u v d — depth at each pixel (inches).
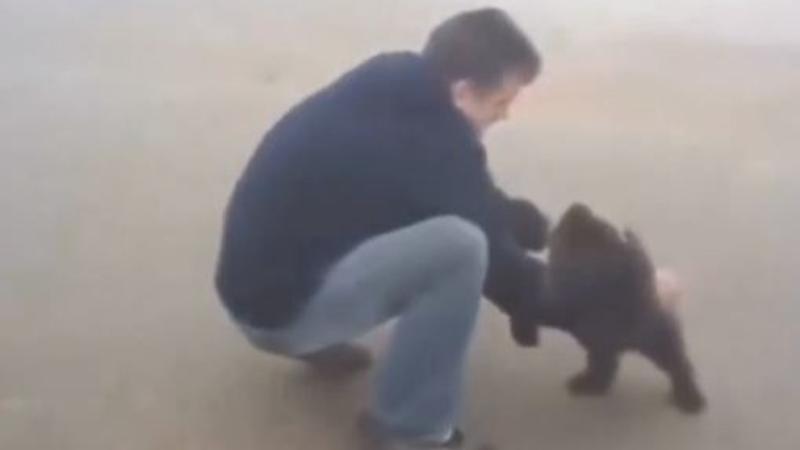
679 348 130.6
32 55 195.0
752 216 160.6
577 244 124.4
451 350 118.9
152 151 172.9
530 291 122.6
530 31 202.5
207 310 145.7
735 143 175.0
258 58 194.5
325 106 117.6
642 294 125.6
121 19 205.5
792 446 129.2
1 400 133.6
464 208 115.7
